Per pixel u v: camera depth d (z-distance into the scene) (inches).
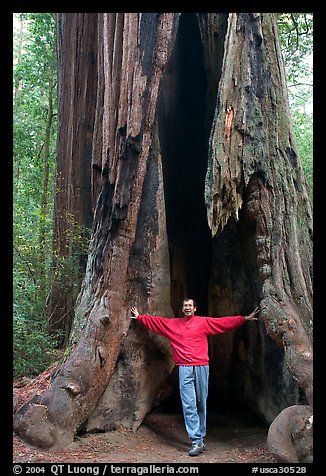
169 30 266.5
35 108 570.3
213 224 253.4
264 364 273.3
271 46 275.3
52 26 543.2
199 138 358.9
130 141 260.8
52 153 594.6
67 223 412.5
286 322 234.4
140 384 267.1
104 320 254.7
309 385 215.2
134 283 270.5
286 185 261.4
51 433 232.4
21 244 398.6
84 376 246.1
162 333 252.4
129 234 266.2
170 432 273.9
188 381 239.0
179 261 335.9
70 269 380.5
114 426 259.6
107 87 276.2
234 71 266.1
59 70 443.2
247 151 258.7
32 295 370.3
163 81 337.7
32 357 323.9
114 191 265.7
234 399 324.8
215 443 257.9
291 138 271.6
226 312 312.7
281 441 206.5
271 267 251.3
